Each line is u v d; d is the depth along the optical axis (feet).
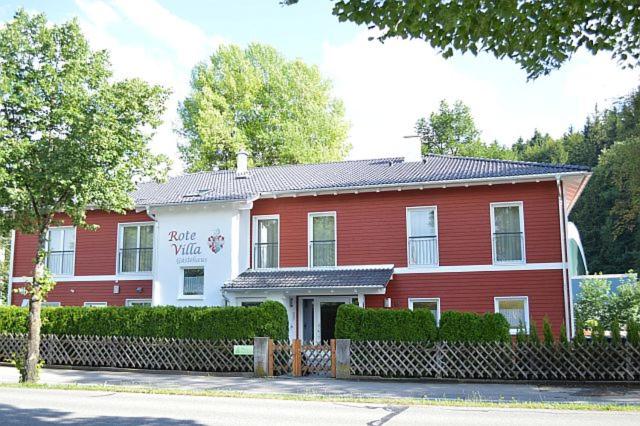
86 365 62.44
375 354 53.06
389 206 72.38
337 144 148.97
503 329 51.16
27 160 48.49
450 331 51.85
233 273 72.69
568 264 65.46
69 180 48.14
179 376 55.26
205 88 140.56
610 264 172.55
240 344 57.21
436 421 32.04
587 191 179.73
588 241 178.50
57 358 63.00
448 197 70.38
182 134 146.41
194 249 74.69
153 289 75.66
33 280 50.21
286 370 55.36
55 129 50.16
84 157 48.85
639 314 88.99
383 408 36.58
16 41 48.62
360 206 73.41
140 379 53.06
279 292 68.80
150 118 52.60
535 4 26.23
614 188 169.07
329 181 77.10
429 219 71.31
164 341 59.62
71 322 63.62
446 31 26.08
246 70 144.56
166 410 35.60
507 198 68.39
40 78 48.96
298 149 137.90
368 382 50.37
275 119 141.38
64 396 41.52
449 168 75.10
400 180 71.67
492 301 67.21
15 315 66.28
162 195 82.58
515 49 27.43
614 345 48.65
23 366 49.24
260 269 75.15
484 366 50.80
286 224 75.92
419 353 52.08
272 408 36.58
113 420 32.12
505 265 67.31
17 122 49.08
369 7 25.95
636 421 31.78
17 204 49.37
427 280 69.62
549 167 68.18
